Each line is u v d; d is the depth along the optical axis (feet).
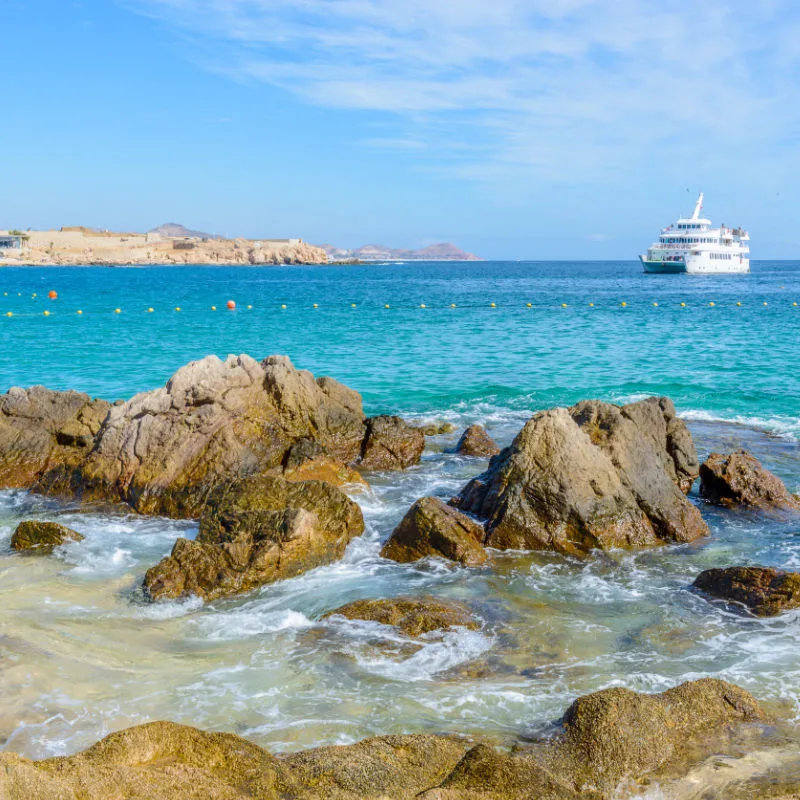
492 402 92.32
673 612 38.93
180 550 42.14
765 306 254.47
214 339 153.99
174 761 24.44
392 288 403.34
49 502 57.26
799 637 35.91
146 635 36.45
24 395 65.72
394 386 102.01
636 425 57.77
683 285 434.71
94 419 65.36
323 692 31.30
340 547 46.47
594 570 44.68
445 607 38.14
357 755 25.16
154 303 267.59
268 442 59.72
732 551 47.85
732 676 32.35
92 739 28.19
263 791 23.17
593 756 25.80
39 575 43.57
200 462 56.59
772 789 24.68
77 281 446.19
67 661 33.71
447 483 61.41
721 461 58.44
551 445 49.01
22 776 21.38
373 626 36.86
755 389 99.91
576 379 107.34
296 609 39.37
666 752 26.45
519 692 31.04
